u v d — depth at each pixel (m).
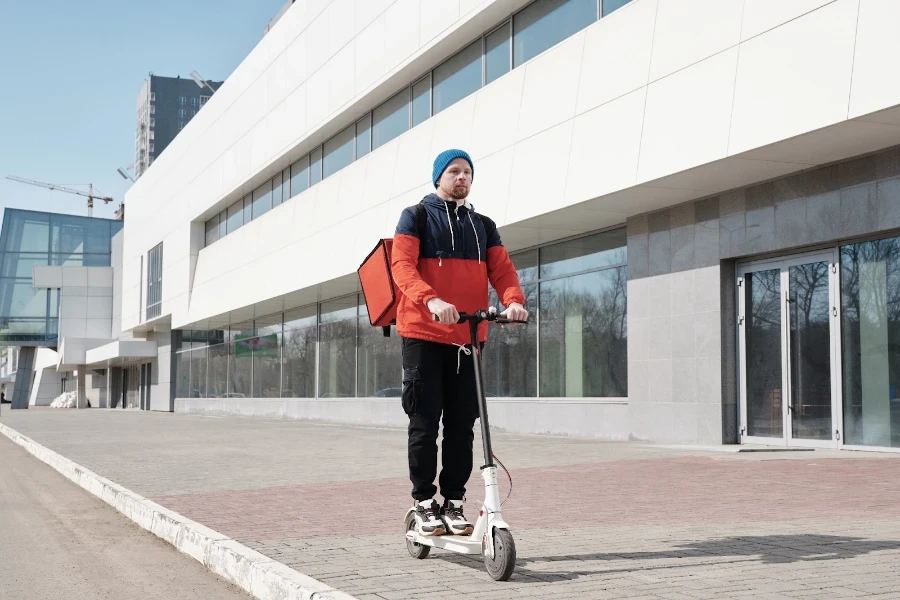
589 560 4.73
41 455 15.18
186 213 41.03
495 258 5.02
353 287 27.52
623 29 14.93
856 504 7.00
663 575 4.30
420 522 4.87
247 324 37.66
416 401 4.83
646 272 15.95
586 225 17.30
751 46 12.25
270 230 31.41
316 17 27.89
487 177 18.23
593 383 17.42
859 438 12.43
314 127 27.59
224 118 36.44
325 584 4.22
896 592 3.89
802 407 13.25
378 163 23.83
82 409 59.28
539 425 18.59
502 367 20.28
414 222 4.80
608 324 17.14
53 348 76.50
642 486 8.44
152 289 46.41
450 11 19.95
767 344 13.87
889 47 10.30
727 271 14.49
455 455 4.98
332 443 16.41
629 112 14.46
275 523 6.39
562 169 15.90
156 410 49.00
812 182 12.94
